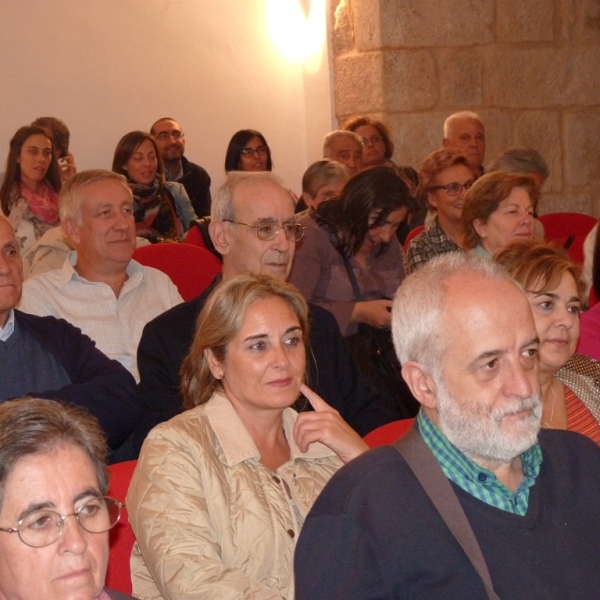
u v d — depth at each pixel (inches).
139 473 78.9
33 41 224.7
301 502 81.7
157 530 75.9
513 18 252.5
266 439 85.3
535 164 188.2
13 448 56.8
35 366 105.1
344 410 110.5
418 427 66.3
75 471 57.7
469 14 247.3
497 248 139.8
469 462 63.3
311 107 261.1
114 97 235.8
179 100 244.8
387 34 241.0
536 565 61.0
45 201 208.1
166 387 107.1
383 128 232.1
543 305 89.3
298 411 102.6
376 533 60.5
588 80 261.7
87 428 60.4
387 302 138.5
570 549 62.6
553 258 89.8
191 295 157.1
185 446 79.5
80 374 105.8
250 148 237.0
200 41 246.5
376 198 145.3
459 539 60.2
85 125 232.4
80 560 56.9
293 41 259.8
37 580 56.2
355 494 62.4
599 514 65.1
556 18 257.8
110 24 233.9
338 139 221.3
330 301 146.9
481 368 61.9
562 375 93.4
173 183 228.7
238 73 252.7
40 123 218.4
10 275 101.0
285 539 78.2
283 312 84.7
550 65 258.1
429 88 245.8
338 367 110.8
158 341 108.6
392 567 59.9
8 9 221.5
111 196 133.2
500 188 138.7
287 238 114.9
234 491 79.0
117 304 134.6
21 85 223.9
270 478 81.0
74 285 134.1
